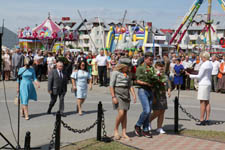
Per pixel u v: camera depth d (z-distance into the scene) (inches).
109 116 410.6
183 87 711.7
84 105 498.6
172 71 661.3
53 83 406.0
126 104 288.2
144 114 296.5
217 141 291.3
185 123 370.3
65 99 557.0
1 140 291.9
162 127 344.8
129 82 291.3
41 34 1386.6
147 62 299.0
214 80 688.4
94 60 751.1
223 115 432.8
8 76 791.7
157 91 304.7
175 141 290.7
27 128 340.5
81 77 413.4
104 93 639.1
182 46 2864.2
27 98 385.4
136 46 1625.2
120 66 286.8
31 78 393.7
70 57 792.3
